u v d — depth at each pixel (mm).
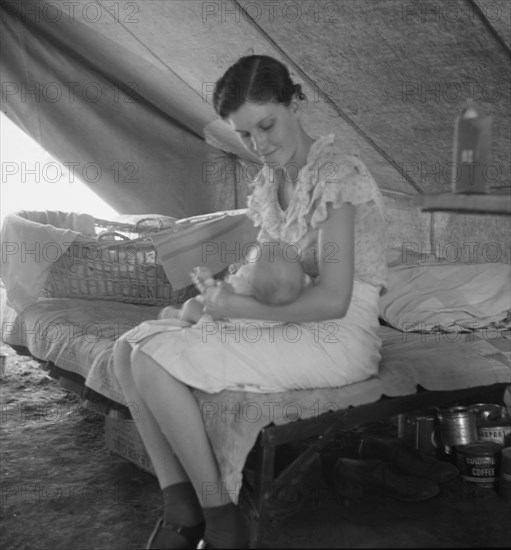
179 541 2068
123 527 2389
